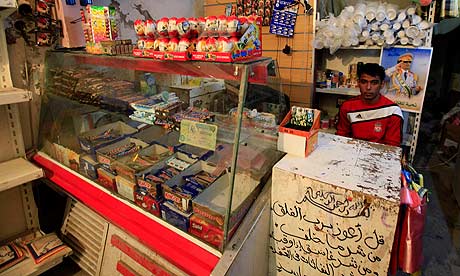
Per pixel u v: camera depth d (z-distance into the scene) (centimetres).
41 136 189
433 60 422
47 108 183
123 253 134
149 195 127
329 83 293
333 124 296
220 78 117
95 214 152
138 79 161
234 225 111
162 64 130
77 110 175
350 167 125
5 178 146
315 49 273
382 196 104
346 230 115
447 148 336
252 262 122
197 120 131
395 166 126
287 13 269
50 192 200
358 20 247
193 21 114
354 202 109
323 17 287
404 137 272
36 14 168
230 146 119
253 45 120
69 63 173
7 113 165
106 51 146
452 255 194
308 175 119
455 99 393
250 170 124
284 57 284
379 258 113
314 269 131
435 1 234
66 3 173
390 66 256
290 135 136
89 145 156
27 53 174
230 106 118
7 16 149
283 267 140
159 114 144
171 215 119
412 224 118
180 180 129
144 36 130
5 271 146
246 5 282
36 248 157
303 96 286
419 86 250
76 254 163
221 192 120
